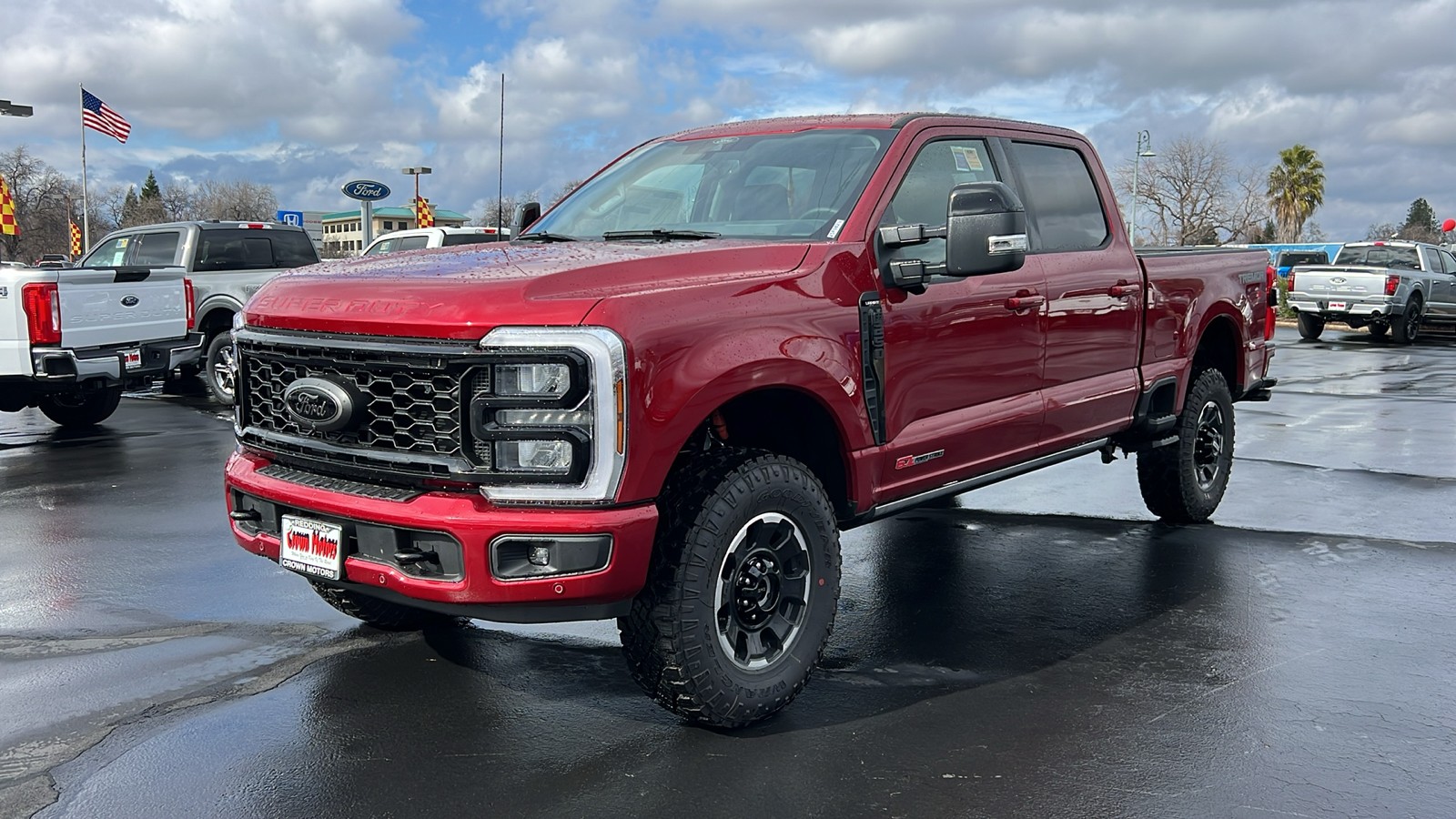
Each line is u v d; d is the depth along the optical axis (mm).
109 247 13812
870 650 4418
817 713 3781
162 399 13078
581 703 3871
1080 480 8031
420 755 3447
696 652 3412
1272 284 6859
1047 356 4895
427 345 3236
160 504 7016
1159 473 6273
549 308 3191
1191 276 5957
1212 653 4363
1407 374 15961
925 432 4266
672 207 4609
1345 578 5387
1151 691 3979
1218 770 3348
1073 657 4332
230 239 13445
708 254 3656
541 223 4930
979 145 4824
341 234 123625
